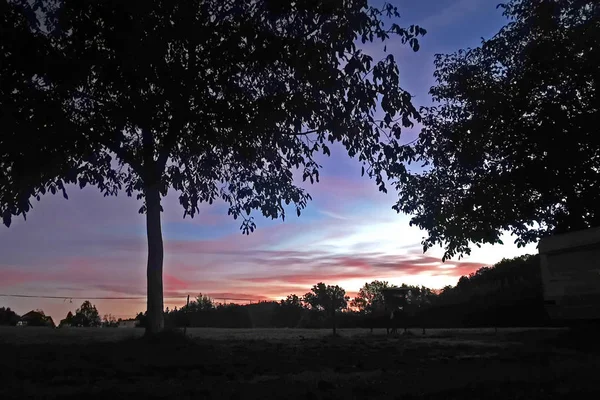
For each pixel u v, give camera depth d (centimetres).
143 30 655
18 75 653
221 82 729
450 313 2108
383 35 866
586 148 1258
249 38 747
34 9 677
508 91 1382
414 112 851
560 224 1380
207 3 725
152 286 1002
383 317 2008
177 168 1014
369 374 589
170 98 683
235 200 1151
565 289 888
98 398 439
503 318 2005
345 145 957
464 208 1470
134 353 759
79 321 2209
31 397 437
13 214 815
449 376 555
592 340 914
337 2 790
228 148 877
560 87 1295
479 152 1458
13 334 1214
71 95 695
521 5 1392
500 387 487
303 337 1253
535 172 1323
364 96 821
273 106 796
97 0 632
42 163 723
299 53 774
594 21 1241
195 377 568
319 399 439
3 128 661
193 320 2083
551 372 573
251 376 575
